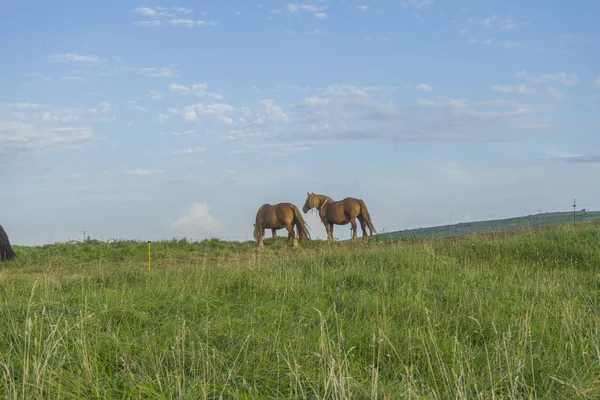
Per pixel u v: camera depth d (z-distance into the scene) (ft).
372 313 26.23
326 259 43.42
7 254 54.13
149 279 35.37
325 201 71.87
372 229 67.82
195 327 22.34
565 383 16.81
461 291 30.42
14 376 17.25
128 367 17.56
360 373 18.29
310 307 26.94
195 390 16.30
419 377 18.22
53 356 18.03
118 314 23.38
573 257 44.27
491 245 48.57
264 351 19.63
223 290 30.96
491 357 20.10
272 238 72.79
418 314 25.84
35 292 30.86
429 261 41.57
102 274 36.52
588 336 22.21
